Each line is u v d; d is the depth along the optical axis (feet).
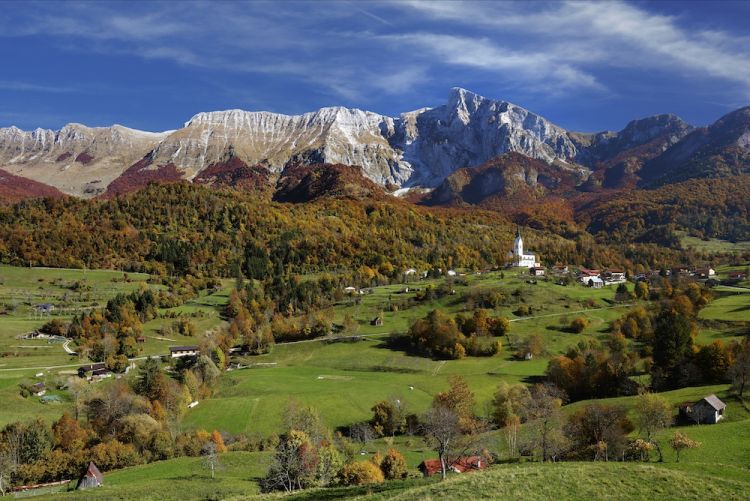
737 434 261.44
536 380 471.62
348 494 198.08
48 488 286.66
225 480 278.05
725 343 462.19
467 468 256.93
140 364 510.99
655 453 252.62
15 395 404.98
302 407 383.86
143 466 313.73
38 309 635.66
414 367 531.09
